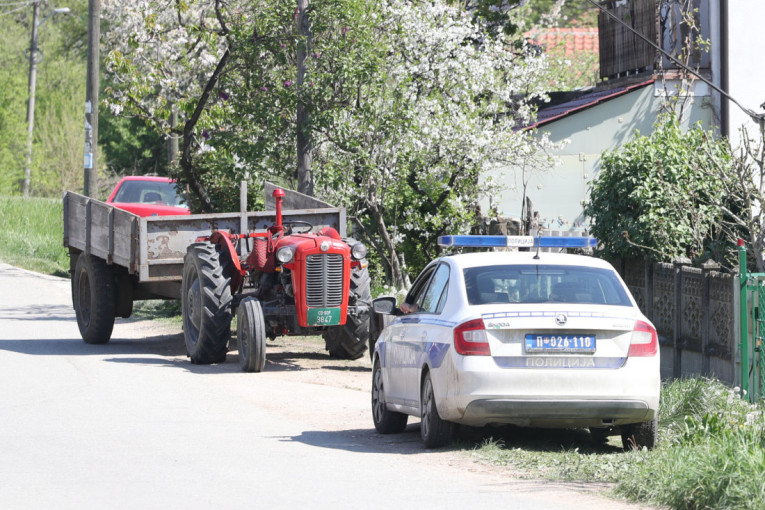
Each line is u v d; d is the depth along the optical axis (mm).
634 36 81438
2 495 23547
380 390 33875
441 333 28812
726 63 75625
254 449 29891
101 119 176250
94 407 37188
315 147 66625
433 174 67938
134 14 99188
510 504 22594
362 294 50250
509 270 29594
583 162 75000
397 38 68250
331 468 27094
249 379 44906
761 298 39219
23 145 174250
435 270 32219
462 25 71062
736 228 53312
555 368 27469
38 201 140250
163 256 52219
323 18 63156
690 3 75625
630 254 51969
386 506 22484
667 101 74312
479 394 27344
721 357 43500
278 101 66188
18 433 32094
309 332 49406
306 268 47188
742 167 50062
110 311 56781
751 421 32000
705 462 22906
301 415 36688
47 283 91750
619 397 27516
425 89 68875
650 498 22656
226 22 69875
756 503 20703
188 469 26766
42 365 48219
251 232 52781
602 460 27297
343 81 64625
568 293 28969
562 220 74750
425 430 29828
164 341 60000
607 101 75375
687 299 46750
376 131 65312
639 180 52281
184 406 37750
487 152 68062
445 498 23297
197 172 72500
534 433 32781
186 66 75812
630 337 27859
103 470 26531
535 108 75625
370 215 72062
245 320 47000
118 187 73812
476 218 70562
